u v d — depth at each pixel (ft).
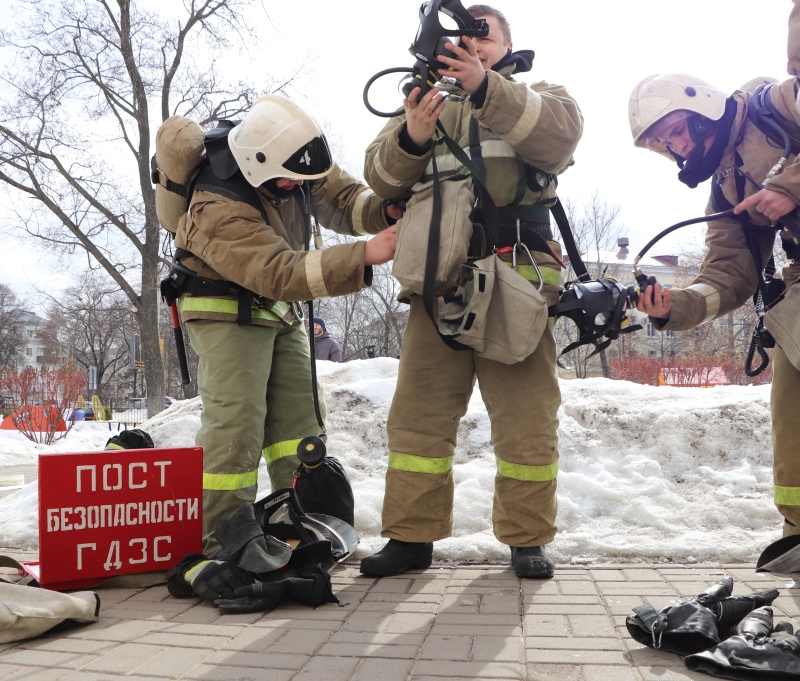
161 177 12.05
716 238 12.09
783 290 11.02
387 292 128.16
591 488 15.57
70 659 7.68
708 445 18.01
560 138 10.55
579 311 10.37
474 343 10.42
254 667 7.39
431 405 11.62
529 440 11.32
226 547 10.47
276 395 12.94
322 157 11.34
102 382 201.98
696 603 8.04
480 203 10.93
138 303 71.97
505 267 10.49
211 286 11.80
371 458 19.10
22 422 48.44
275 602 9.58
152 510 11.25
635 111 11.02
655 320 11.62
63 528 10.71
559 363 11.84
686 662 7.27
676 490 16.35
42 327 209.97
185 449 11.48
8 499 18.70
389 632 8.53
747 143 10.48
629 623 8.05
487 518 14.40
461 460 18.43
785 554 10.16
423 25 10.11
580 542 12.87
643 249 11.17
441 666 7.39
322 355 33.73
